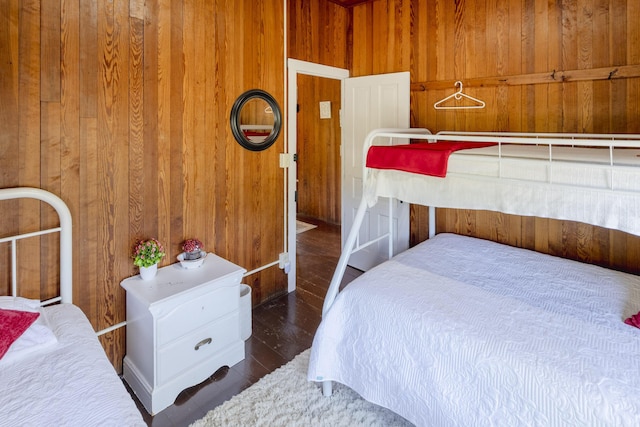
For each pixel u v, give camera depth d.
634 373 1.32
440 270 2.25
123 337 2.21
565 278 2.13
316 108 6.10
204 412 1.98
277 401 2.02
